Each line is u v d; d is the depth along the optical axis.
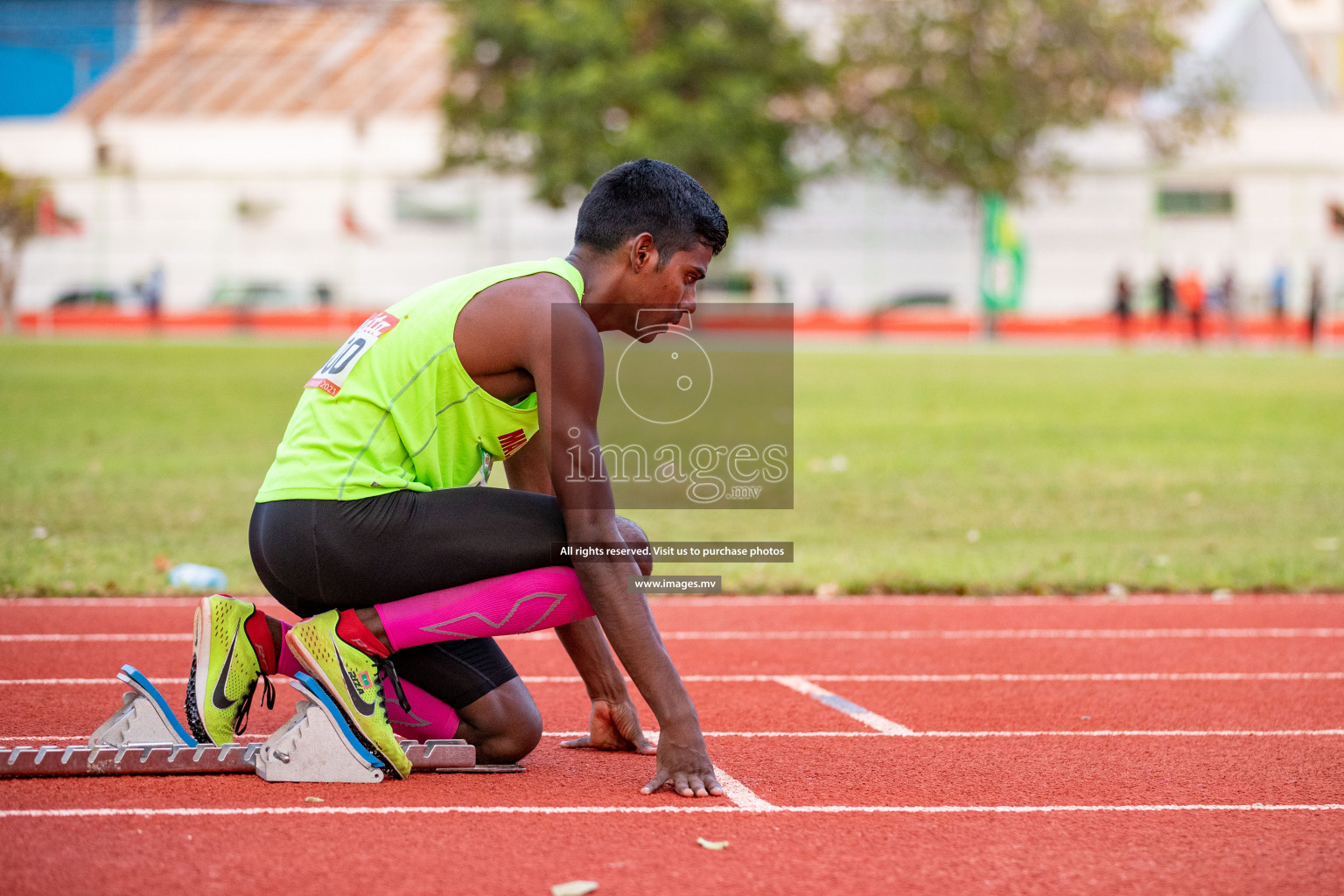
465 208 124.31
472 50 104.25
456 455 11.66
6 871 9.42
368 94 135.25
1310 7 159.25
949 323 120.44
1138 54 111.00
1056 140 120.56
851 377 69.62
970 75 110.81
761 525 29.72
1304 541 28.23
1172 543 27.83
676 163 98.56
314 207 124.44
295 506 11.26
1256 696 16.19
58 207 123.75
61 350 86.44
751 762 12.91
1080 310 119.69
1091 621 20.89
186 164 128.38
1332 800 11.86
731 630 20.12
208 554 24.58
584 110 99.06
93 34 151.25
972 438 45.03
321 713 11.61
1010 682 16.91
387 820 10.68
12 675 16.25
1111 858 10.18
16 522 27.16
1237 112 120.81
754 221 103.00
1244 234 119.19
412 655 12.16
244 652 12.11
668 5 103.25
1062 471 38.03
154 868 9.52
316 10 147.25
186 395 56.72
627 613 11.26
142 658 17.31
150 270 120.12
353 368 11.39
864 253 122.75
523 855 9.95
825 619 21.02
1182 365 80.75
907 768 12.77
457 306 11.22
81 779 11.55
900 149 113.31
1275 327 114.19
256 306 121.94
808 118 112.56
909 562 25.23
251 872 9.48
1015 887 9.54
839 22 112.94
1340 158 123.19
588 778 12.16
